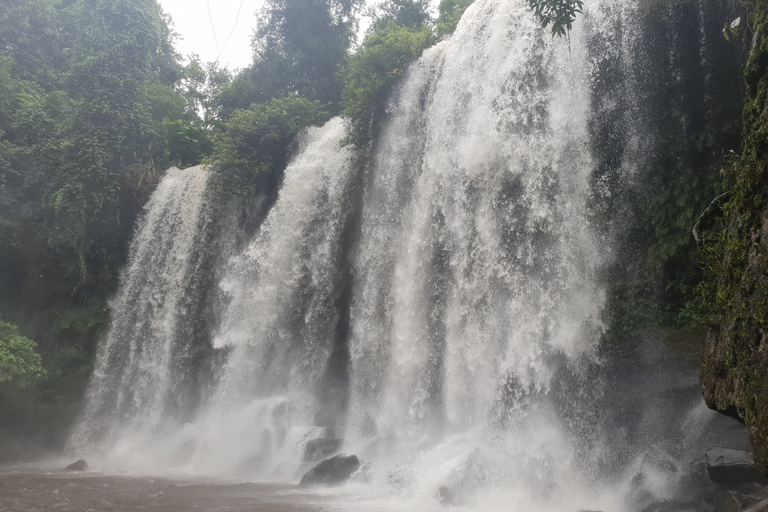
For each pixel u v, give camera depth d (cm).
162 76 3166
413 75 1648
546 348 1136
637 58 1130
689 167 1051
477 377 1228
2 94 2264
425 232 1444
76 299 2206
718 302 619
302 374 1816
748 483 754
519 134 1254
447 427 1272
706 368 650
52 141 2195
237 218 2123
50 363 2030
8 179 2114
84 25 2502
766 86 618
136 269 2238
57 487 1176
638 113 1120
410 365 1419
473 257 1292
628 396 1048
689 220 1011
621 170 1128
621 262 1105
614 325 1088
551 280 1159
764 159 577
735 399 569
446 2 2364
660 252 1049
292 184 1955
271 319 1905
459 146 1392
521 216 1221
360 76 1786
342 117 1889
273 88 2864
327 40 2836
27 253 2141
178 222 2208
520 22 1317
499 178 1272
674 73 1083
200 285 2088
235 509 920
